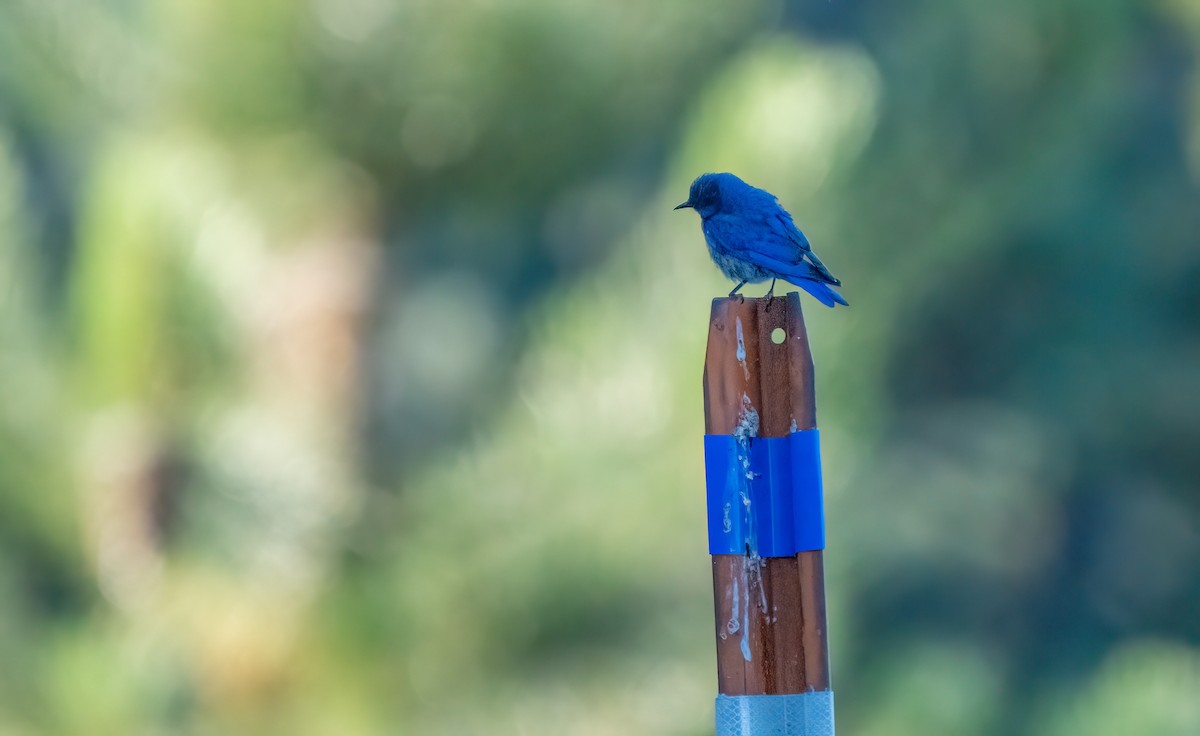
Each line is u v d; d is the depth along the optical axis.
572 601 10.31
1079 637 25.02
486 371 12.81
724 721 5.55
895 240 11.77
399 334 12.75
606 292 10.84
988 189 12.69
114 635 9.00
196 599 9.27
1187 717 11.49
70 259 9.28
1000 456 23.56
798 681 5.58
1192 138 22.64
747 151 11.01
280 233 12.59
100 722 8.83
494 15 13.12
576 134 14.23
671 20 14.25
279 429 9.95
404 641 10.30
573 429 10.34
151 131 12.12
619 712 10.44
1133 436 25.20
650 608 10.52
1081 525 25.61
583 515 10.25
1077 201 20.75
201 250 9.18
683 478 10.21
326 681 10.00
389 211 13.59
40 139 11.13
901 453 22.36
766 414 5.70
